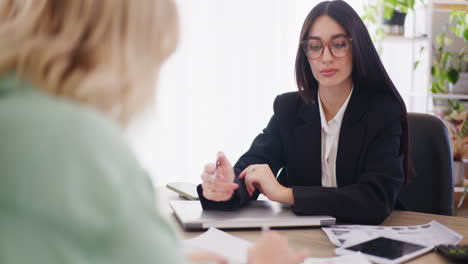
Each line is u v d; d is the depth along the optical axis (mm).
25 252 399
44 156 411
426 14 2906
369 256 887
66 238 409
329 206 1159
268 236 665
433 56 2984
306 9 3066
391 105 1376
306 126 1463
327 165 1435
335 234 1049
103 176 421
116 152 443
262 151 1520
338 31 1318
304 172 1455
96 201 416
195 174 3020
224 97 3021
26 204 403
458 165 2766
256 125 3070
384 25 2914
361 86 1413
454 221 1200
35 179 406
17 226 403
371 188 1213
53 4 505
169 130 2953
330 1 1355
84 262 411
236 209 1209
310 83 1471
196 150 3014
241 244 967
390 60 3211
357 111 1385
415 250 921
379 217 1173
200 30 2955
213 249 933
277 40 3059
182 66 2939
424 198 1531
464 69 2934
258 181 1247
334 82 1344
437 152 1537
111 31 499
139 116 540
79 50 494
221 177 1219
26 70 479
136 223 438
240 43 3014
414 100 3094
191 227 1080
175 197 1421
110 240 422
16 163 409
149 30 519
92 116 452
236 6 2990
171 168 2982
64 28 496
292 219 1115
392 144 1336
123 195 430
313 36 1343
